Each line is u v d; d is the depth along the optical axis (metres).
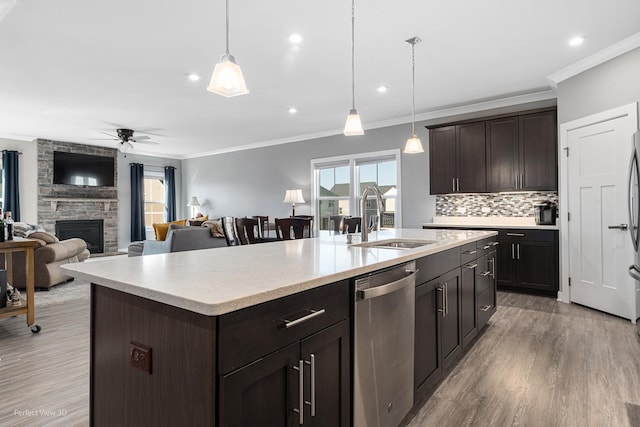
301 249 2.12
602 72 3.52
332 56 3.51
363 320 1.47
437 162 5.24
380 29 3.00
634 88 3.22
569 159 3.95
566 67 3.82
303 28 2.97
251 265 1.52
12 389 2.16
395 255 1.81
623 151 3.34
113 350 1.29
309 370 1.21
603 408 1.94
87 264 1.56
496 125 4.74
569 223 3.98
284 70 3.86
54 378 2.30
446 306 2.25
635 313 3.27
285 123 6.21
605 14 2.80
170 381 1.08
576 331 3.12
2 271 3.10
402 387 1.73
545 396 2.07
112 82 4.18
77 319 3.52
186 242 5.30
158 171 9.34
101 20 2.82
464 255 2.59
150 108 5.26
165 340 1.09
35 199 7.34
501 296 4.37
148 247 5.64
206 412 0.96
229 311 0.95
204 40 3.17
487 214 5.13
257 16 2.78
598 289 3.66
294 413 1.15
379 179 6.25
